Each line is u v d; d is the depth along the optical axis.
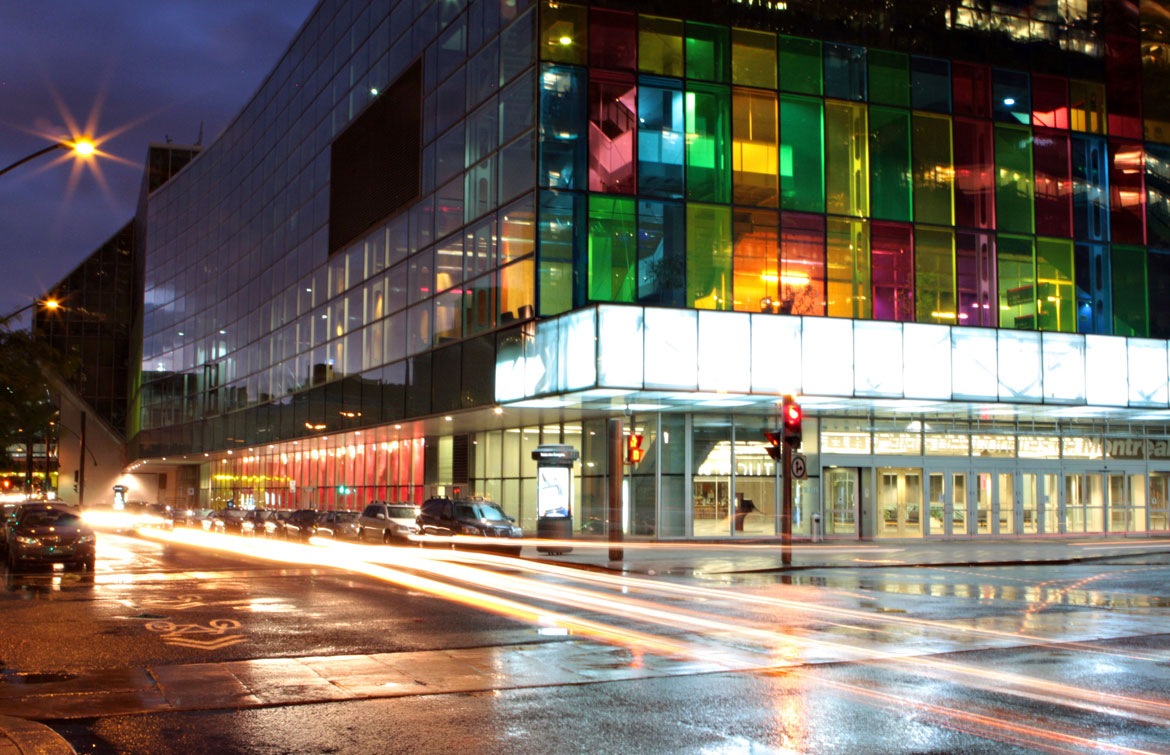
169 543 42.09
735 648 13.18
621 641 13.76
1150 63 40.66
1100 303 38.62
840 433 37.53
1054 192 38.62
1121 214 39.47
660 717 9.29
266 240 61.69
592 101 33.88
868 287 35.88
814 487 37.00
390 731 8.76
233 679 11.04
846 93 36.47
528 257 33.38
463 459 45.66
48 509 27.67
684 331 31.47
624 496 36.62
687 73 34.91
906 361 34.16
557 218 33.16
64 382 98.75
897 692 10.38
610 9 34.41
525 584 22.06
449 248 39.16
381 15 46.44
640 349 30.83
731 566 26.16
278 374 58.41
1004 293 37.47
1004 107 38.34
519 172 34.25
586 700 10.02
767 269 34.84
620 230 33.69
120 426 100.69
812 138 35.91
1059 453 40.59
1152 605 17.98
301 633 14.48
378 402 44.72
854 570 25.70
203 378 73.81
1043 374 36.00
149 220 90.50
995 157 37.97
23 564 26.80
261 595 19.73
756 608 17.53
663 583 22.28
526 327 33.50
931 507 38.38
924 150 37.19
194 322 76.88
